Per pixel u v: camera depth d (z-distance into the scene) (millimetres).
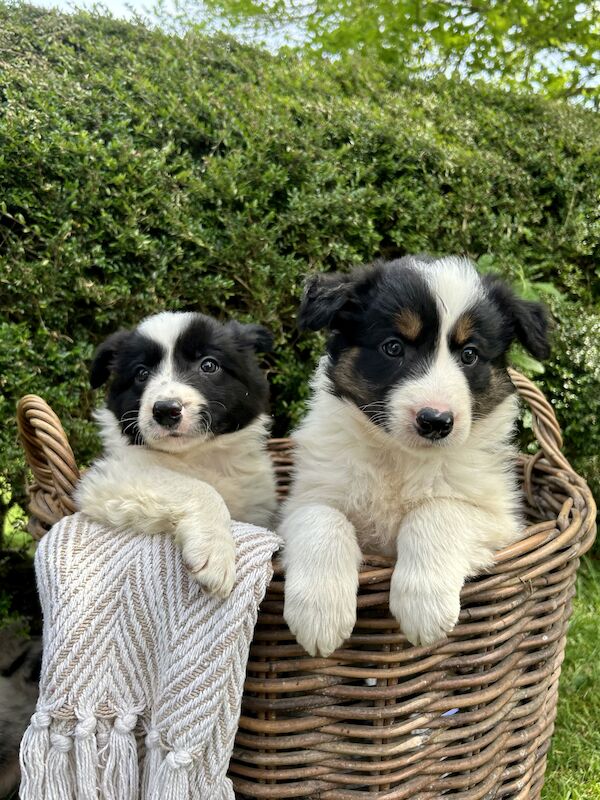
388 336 506
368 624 433
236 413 601
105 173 801
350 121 1010
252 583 417
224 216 884
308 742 433
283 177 913
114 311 830
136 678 426
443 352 500
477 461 521
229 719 407
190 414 566
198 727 400
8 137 757
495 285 542
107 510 469
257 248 887
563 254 1205
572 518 531
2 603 823
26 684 650
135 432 578
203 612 417
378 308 511
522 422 1050
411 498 513
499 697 474
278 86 1064
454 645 442
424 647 434
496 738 475
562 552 495
